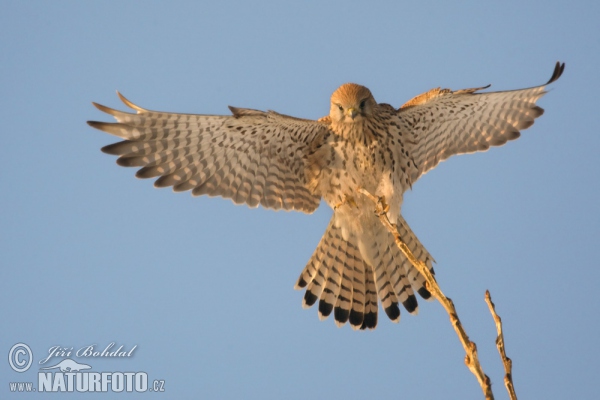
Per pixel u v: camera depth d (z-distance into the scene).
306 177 12.67
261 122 12.09
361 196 12.57
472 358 6.78
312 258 13.67
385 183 12.45
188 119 12.02
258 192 12.87
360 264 13.40
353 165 12.38
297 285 13.71
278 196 12.87
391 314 13.14
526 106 12.37
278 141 12.41
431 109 12.39
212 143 12.42
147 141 12.20
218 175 12.79
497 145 12.91
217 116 11.95
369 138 12.22
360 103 11.95
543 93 12.09
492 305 7.11
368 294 13.48
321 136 12.30
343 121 12.05
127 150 12.20
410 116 12.45
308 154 12.47
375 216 12.77
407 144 12.60
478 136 12.91
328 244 13.46
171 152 12.41
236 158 12.64
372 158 12.32
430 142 12.83
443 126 12.72
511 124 12.66
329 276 13.54
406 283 13.12
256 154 12.59
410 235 13.05
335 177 12.54
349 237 13.20
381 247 13.10
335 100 12.08
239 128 12.23
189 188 12.74
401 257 13.10
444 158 13.06
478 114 12.57
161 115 11.91
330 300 13.54
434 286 7.33
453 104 12.32
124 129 11.96
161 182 12.57
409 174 12.79
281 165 12.66
